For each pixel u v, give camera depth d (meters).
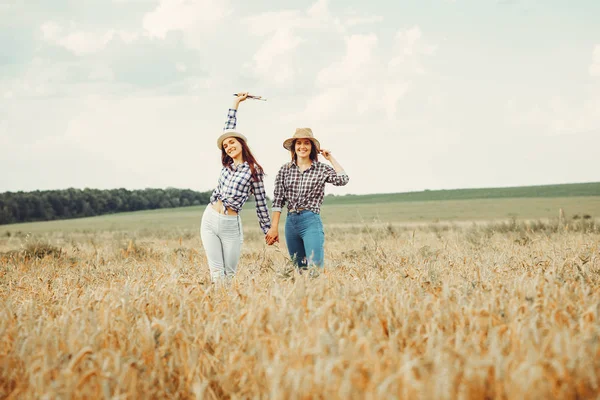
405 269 6.36
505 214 46.28
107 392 2.84
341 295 4.52
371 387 2.61
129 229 44.03
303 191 7.13
